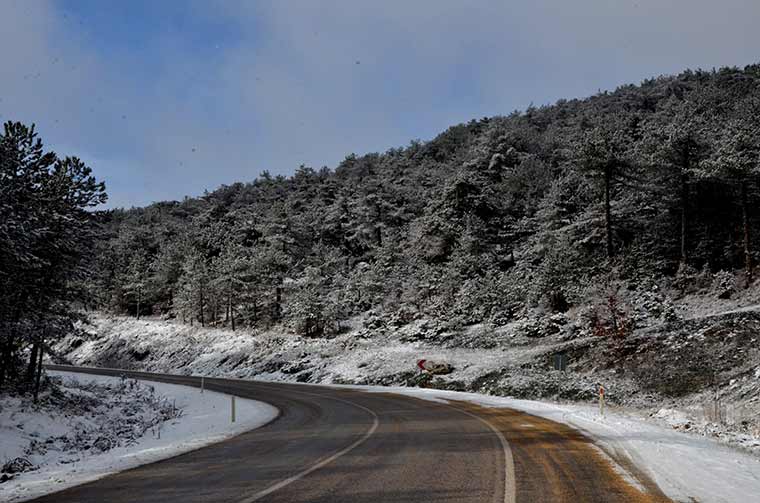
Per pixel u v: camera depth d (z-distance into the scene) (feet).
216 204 311.88
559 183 170.19
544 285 133.90
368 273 188.24
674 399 69.05
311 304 170.50
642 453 32.53
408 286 170.91
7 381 82.64
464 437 42.09
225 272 209.46
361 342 151.33
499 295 143.43
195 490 25.18
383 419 58.70
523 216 192.54
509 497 22.21
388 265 199.00
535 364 101.19
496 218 189.88
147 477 29.63
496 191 206.28
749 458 32.27
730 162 117.50
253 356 168.04
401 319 160.25
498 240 183.32
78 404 83.56
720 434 43.75
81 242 84.33
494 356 115.96
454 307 150.61
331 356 148.15
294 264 221.25
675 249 143.13
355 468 29.76
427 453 34.60
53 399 81.10
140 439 60.85
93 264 89.04
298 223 232.94
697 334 83.82
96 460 40.11
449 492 23.32
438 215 189.67
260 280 203.92
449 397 87.35
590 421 51.29
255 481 26.84
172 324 233.14
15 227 61.82
